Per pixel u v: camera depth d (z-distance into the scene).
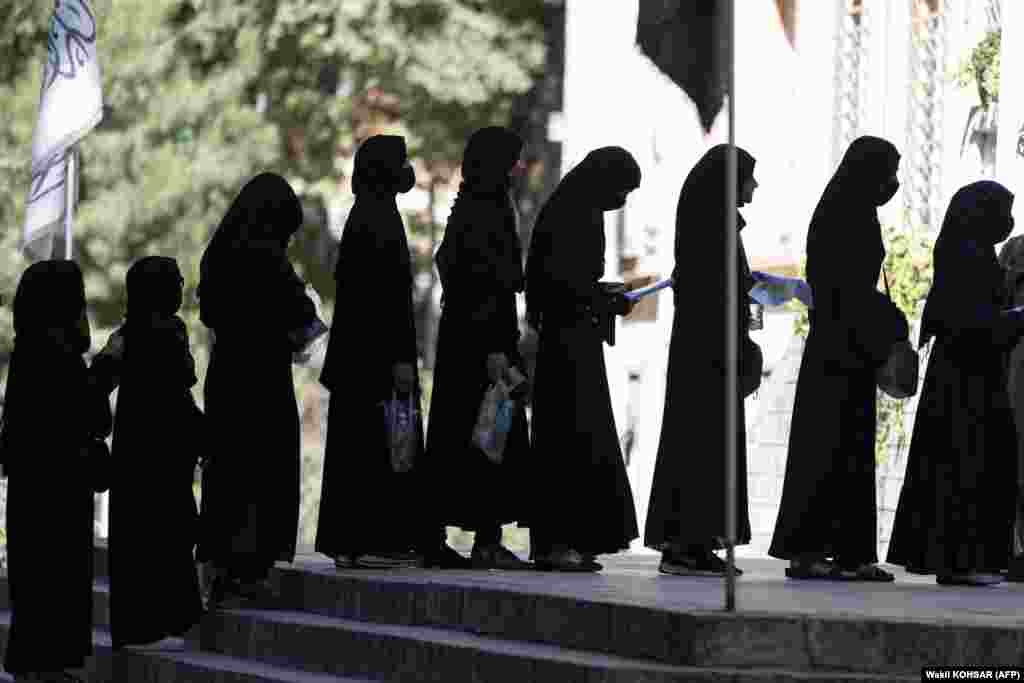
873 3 41.56
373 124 75.69
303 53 72.81
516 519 26.97
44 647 25.89
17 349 26.14
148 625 26.17
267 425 26.30
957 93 38.06
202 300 26.53
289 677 24.05
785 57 44.03
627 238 53.34
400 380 26.80
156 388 26.17
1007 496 25.38
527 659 21.23
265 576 26.42
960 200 25.42
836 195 25.77
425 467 27.06
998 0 37.38
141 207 64.19
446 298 27.02
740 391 25.70
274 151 66.88
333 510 26.84
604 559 30.67
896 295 37.53
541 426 26.56
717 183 25.70
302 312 26.39
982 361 25.39
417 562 27.36
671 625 20.28
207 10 69.38
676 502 25.69
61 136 38.69
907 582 25.83
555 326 26.53
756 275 25.89
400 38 71.94
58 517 25.89
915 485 25.52
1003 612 20.97
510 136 26.89
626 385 53.12
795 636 19.94
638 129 52.47
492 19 73.62
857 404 25.67
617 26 54.03
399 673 23.34
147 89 66.00
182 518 26.30
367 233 26.81
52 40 38.78
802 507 25.64
